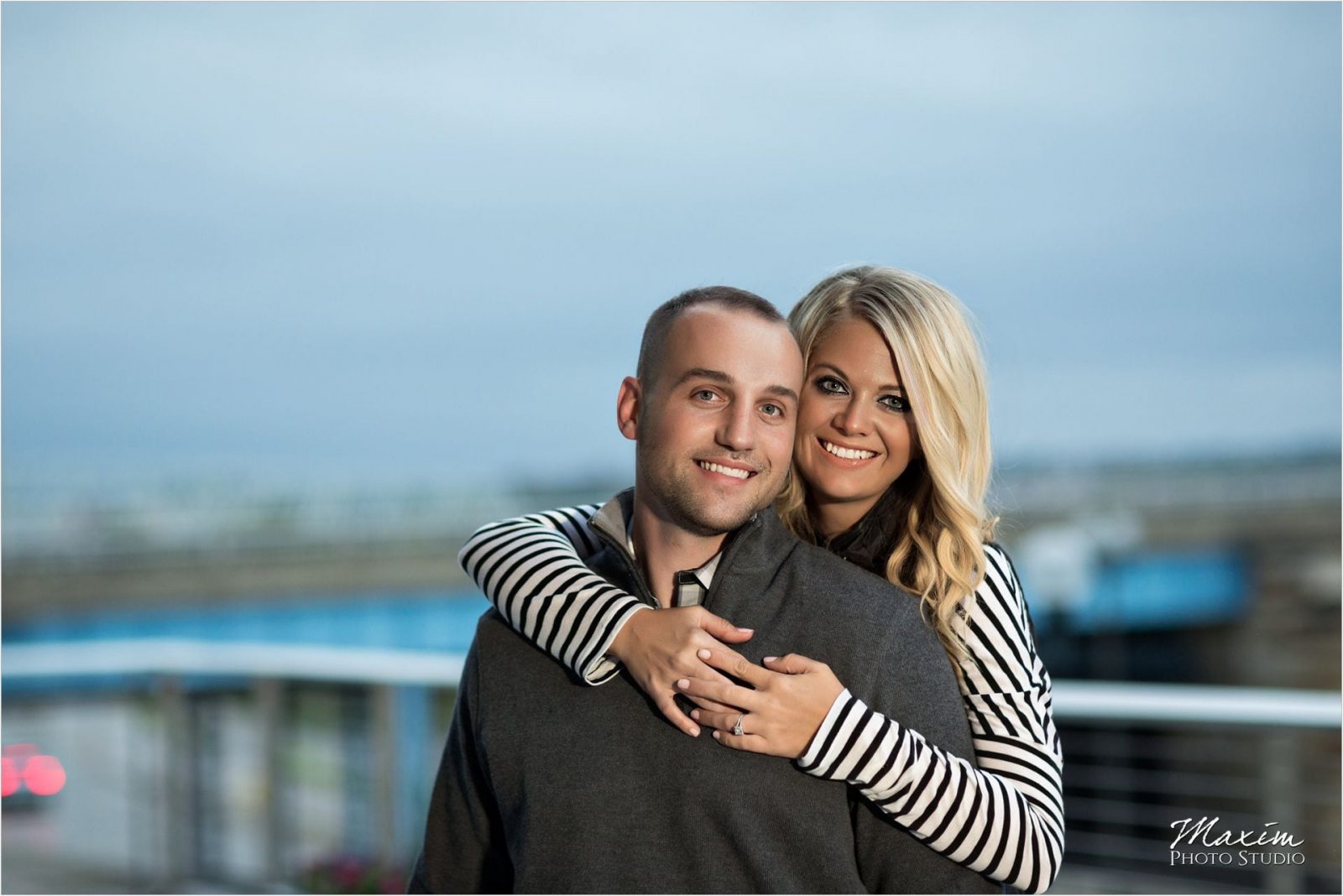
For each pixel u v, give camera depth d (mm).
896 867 1637
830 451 1945
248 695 4789
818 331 1953
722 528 1679
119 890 4738
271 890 4594
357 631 21984
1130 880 4867
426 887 1876
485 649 1793
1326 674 26359
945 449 1855
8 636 20250
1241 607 27656
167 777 4836
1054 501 29812
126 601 20641
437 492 25406
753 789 1633
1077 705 3223
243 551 21547
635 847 1654
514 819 1731
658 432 1684
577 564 1761
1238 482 31000
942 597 1807
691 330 1673
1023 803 1650
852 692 1656
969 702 1785
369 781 4441
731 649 1654
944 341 1881
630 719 1686
